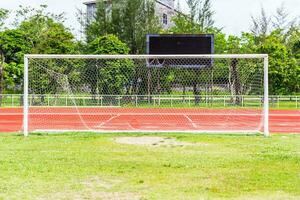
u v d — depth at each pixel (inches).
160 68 1393.9
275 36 1913.1
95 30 1852.9
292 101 1438.2
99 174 384.8
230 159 455.5
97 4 1893.5
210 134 676.1
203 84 1395.2
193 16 2005.4
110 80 1364.4
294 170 401.4
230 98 1272.1
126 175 381.4
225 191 328.5
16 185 342.6
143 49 1846.7
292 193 323.6
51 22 1860.2
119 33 1845.5
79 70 1321.4
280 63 1566.2
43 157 464.1
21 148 526.9
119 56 691.4
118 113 1141.1
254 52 1702.8
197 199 306.7
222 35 1913.1
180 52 1349.7
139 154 487.2
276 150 516.7
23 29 1731.1
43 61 1239.5
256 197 313.0
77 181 358.6
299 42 1835.6
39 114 1082.7
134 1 1824.6
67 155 478.0
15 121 953.5
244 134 677.3
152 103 1316.4
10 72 1571.1
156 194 319.3
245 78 1295.5
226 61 1334.9
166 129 790.5
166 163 434.0
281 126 858.8
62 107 1187.3
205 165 424.5
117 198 309.1
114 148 531.2
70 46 1678.2
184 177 373.7
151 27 1847.9
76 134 671.8
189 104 1301.7
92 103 1293.1
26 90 669.3
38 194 318.3
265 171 396.8
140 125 868.6
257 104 1250.6
